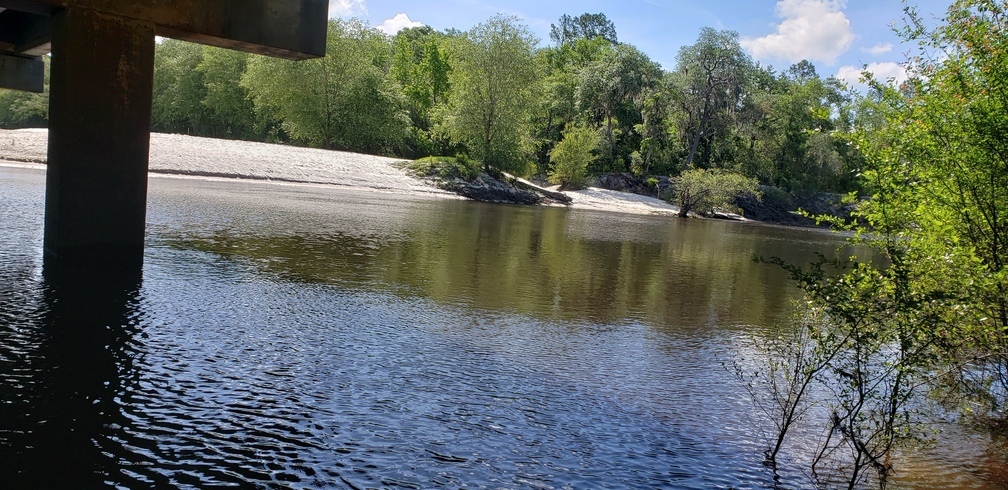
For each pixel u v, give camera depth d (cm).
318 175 4078
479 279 1297
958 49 709
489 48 5147
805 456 562
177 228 1603
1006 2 668
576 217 3772
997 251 691
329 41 5828
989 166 683
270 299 979
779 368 814
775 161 7000
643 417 626
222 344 745
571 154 5928
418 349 787
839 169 6681
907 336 580
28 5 1047
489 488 466
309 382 647
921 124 718
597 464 518
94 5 1062
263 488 446
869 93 796
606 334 944
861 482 520
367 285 1141
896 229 757
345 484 458
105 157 1105
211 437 514
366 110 6000
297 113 5828
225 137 7181
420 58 9212
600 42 9756
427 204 3491
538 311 1055
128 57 1100
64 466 452
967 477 539
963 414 687
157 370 648
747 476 517
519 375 722
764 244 3042
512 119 5216
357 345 782
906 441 599
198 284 1031
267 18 1198
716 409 661
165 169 3350
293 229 1791
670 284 1452
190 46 7131
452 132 5350
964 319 634
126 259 1152
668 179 6544
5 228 1364
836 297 565
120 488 431
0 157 3034
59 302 857
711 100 6769
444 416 588
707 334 989
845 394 600
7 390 567
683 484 495
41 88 2173
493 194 4762
